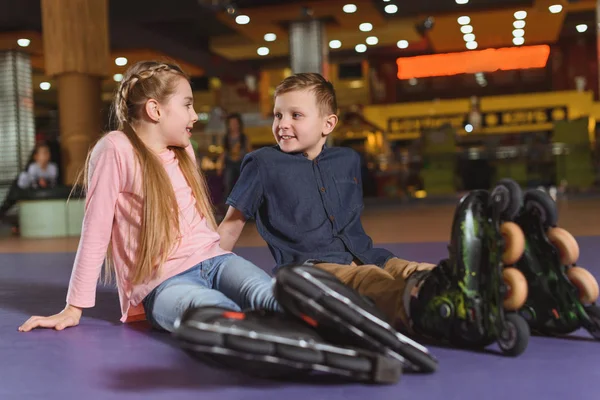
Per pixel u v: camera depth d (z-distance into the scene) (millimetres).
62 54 9133
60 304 2543
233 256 1834
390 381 1284
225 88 20891
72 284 1936
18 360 1623
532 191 1615
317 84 1947
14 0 11961
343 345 1307
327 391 1289
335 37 14734
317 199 1939
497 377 1360
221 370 1460
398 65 21125
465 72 20750
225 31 15195
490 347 1602
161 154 1924
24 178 8109
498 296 1468
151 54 15336
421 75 20953
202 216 1928
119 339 1816
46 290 2947
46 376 1478
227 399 1265
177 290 1692
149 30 13672
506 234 1494
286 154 1956
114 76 17219
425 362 1353
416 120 20531
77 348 1729
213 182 8297
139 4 12203
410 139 20562
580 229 5414
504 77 20812
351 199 1994
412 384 1322
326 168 1977
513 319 1476
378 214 9172
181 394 1308
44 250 5410
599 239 4441
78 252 1912
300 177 1939
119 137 1864
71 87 9281
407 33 14438
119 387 1375
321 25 13430
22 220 7594
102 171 1838
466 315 1507
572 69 20234
